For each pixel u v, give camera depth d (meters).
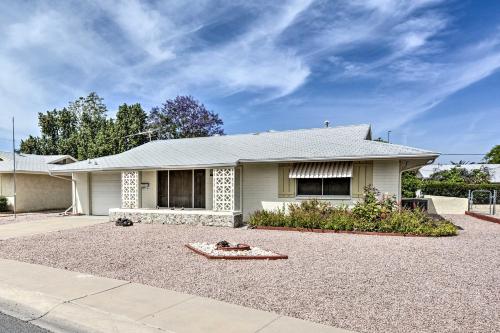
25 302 6.58
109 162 20.67
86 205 22.67
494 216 19.11
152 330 5.20
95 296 6.66
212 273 8.21
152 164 18.64
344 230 14.23
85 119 48.97
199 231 14.96
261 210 17.78
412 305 6.04
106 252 10.67
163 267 8.83
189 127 48.81
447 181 35.94
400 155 14.68
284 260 9.43
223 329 5.15
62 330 5.46
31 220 20.17
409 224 13.52
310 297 6.48
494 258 9.54
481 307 5.95
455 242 11.95
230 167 16.88
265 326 5.23
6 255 10.57
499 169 48.53
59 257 10.13
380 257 9.70
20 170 24.33
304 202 16.11
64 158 30.27
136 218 18.41
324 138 19.19
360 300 6.30
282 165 17.58
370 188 15.49
